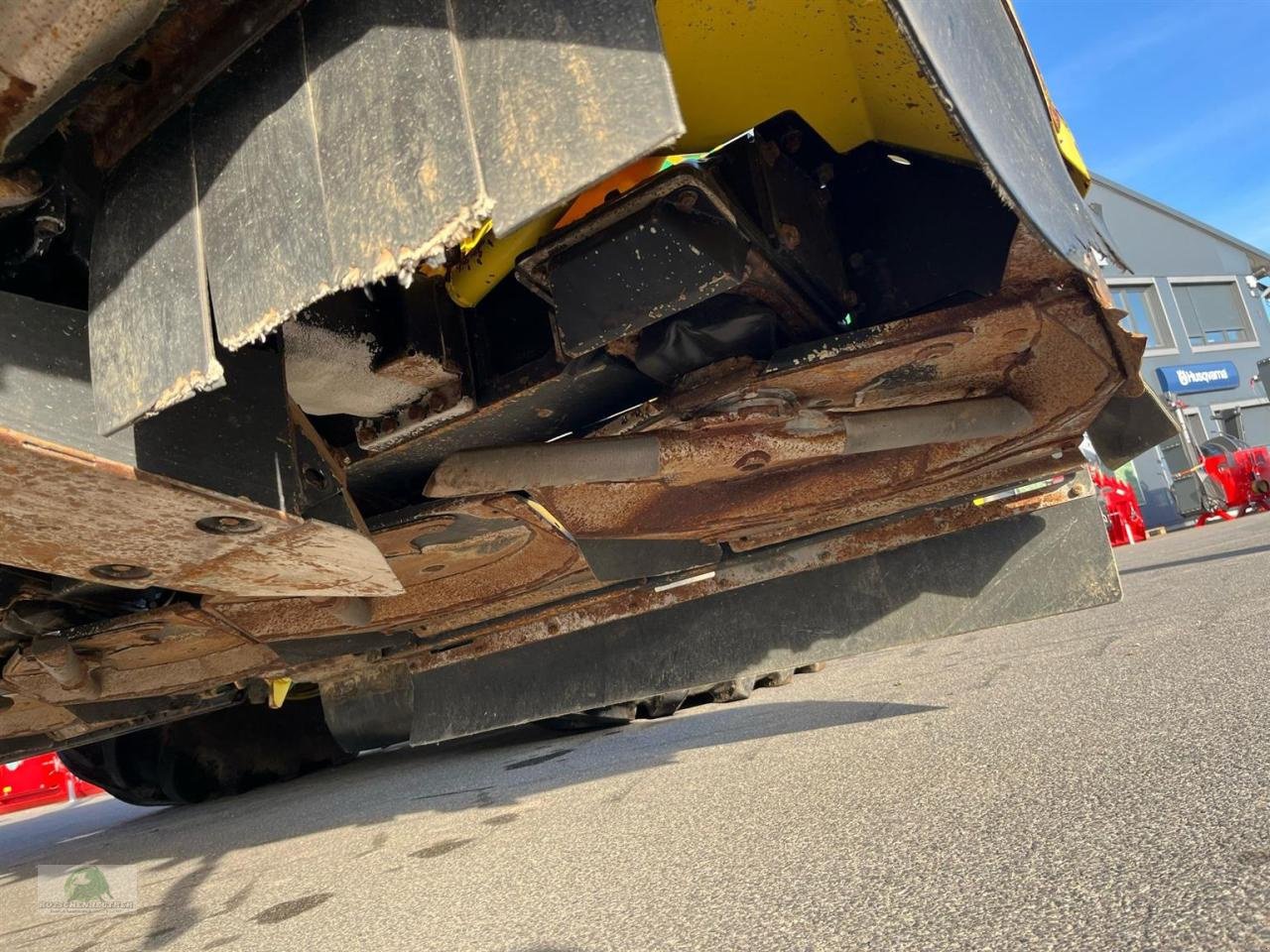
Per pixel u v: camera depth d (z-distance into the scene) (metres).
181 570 1.38
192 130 1.10
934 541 2.50
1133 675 2.46
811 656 2.55
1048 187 1.39
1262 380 17.12
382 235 0.94
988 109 1.20
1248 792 1.28
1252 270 24.77
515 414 1.85
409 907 1.66
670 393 1.78
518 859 1.86
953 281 1.72
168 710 3.33
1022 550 2.40
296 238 1.00
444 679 3.05
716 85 1.45
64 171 1.11
